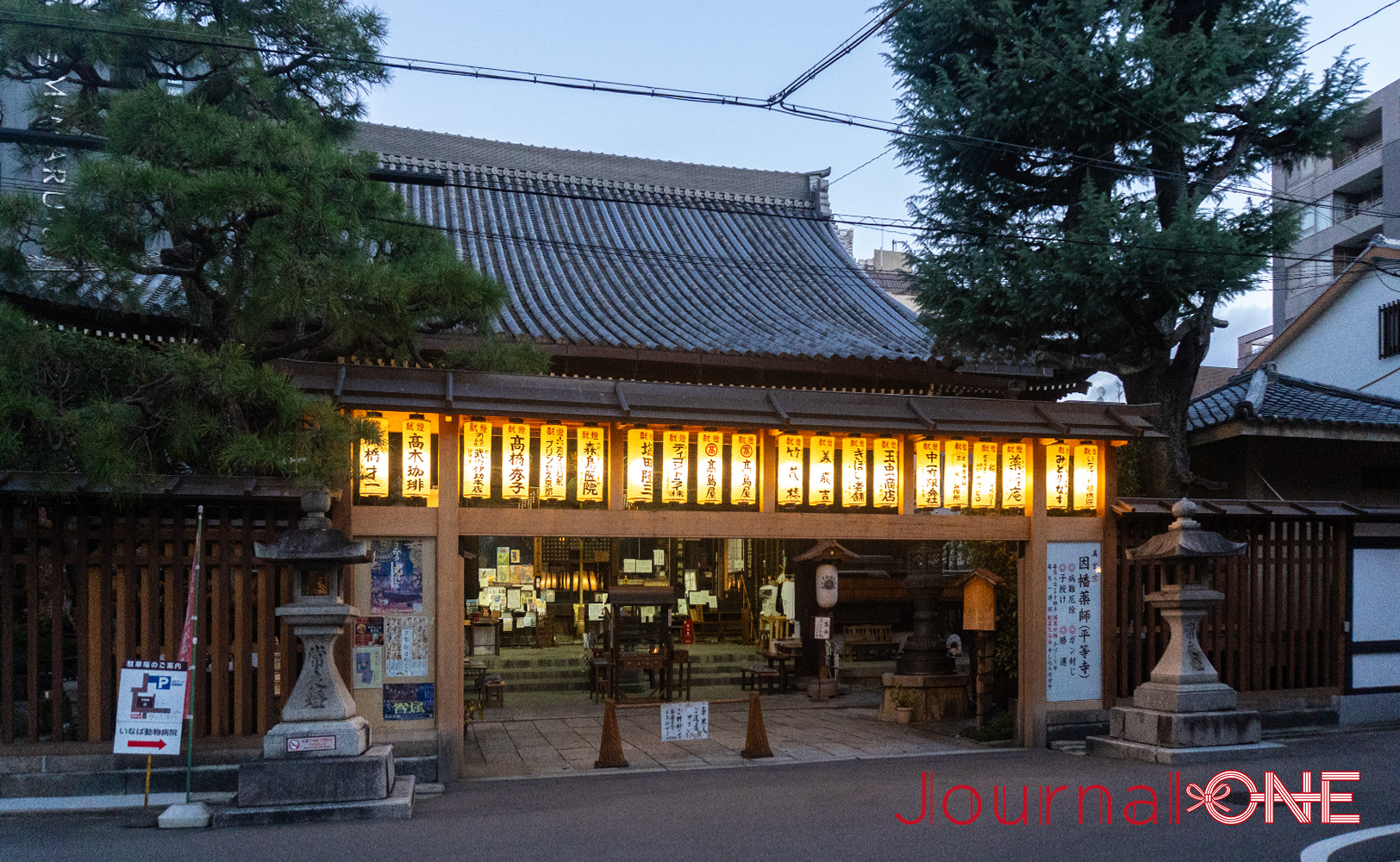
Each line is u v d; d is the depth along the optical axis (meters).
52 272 9.24
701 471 11.55
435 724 10.20
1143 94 12.88
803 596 19.53
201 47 10.08
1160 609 11.55
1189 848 6.91
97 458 7.79
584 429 11.09
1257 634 13.11
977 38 14.30
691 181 23.97
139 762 8.95
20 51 9.75
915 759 11.43
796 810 8.18
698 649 20.69
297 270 8.28
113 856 6.69
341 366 10.26
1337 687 13.40
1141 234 12.52
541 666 19.11
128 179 7.76
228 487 9.17
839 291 20.16
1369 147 32.09
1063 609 12.46
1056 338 15.02
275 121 10.73
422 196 20.36
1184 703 10.90
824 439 11.91
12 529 8.93
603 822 7.75
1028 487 12.49
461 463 10.64
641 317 16.58
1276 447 16.69
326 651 8.64
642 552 22.48
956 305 14.38
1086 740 11.73
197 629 9.23
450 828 7.63
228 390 8.20
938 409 12.16
